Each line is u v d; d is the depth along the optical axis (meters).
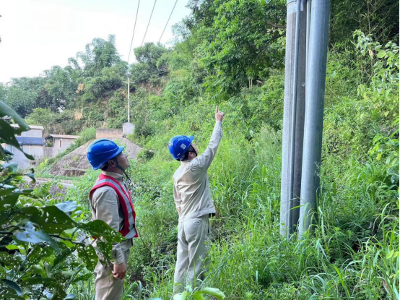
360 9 6.98
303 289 2.74
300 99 3.78
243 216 4.71
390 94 4.25
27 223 1.15
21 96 76.69
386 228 3.08
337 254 3.16
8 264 1.35
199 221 3.52
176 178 3.69
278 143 6.72
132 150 22.52
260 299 2.82
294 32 3.81
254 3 7.24
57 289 1.48
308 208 3.48
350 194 3.62
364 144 4.47
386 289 2.35
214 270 3.19
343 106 5.27
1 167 1.28
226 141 7.44
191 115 16.52
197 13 10.64
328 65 6.64
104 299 2.76
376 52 6.04
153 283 3.97
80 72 78.94
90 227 1.29
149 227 5.27
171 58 38.00
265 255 3.28
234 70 7.80
